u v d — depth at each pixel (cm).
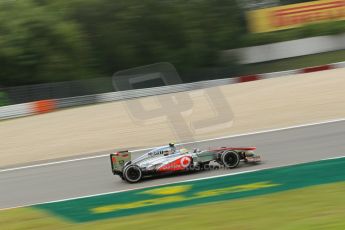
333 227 1505
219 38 11156
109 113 5791
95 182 2544
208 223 1667
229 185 2145
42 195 2419
